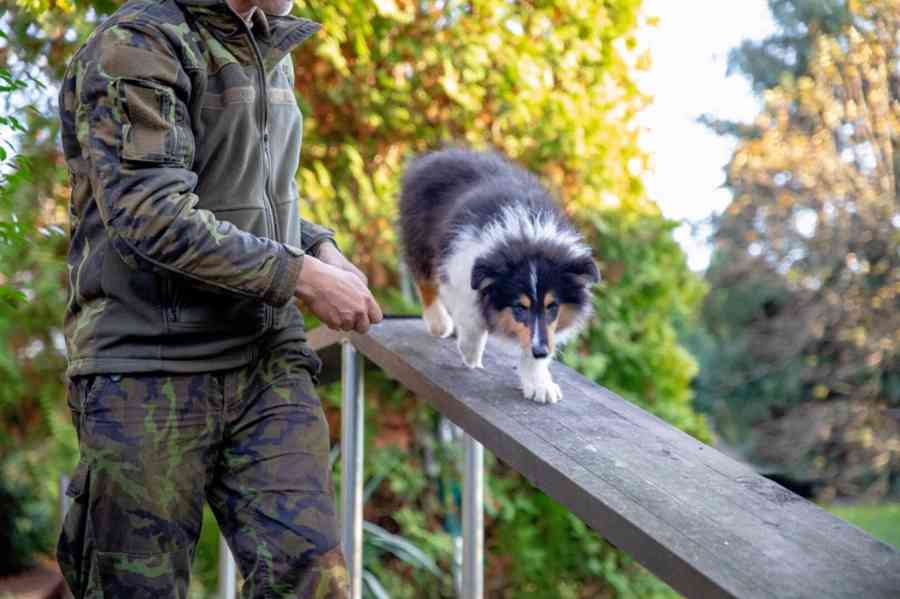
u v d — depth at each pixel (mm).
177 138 2094
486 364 3312
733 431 10867
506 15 6031
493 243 3258
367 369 4117
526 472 2365
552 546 6059
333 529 2227
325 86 5797
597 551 6078
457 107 6004
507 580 6016
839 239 9641
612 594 6145
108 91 2062
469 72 5848
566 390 2992
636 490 2062
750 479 2148
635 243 6371
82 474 2201
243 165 2260
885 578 1675
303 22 2355
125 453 2158
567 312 3289
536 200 3551
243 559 2232
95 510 2188
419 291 3793
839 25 10375
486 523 6094
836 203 9664
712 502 2004
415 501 6074
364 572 5422
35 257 5191
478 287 3084
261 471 2250
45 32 5332
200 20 2197
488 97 6078
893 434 10000
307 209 5719
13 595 5379
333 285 2191
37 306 5508
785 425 10375
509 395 2904
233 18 2203
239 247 2102
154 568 2184
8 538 5734
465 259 3270
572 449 2344
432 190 3840
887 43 9609
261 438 2273
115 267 2195
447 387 2971
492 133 6094
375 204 5828
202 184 2236
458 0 5898
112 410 2174
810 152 9656
